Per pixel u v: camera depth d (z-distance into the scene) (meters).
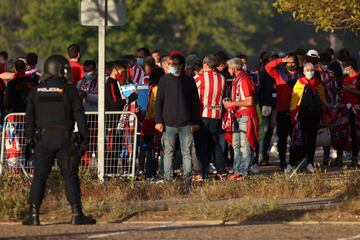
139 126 45.06
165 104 40.88
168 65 45.25
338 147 50.91
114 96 44.50
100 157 41.47
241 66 44.72
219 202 35.56
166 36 194.50
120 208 33.84
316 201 36.06
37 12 188.00
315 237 28.83
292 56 48.66
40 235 29.48
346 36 172.50
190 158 40.81
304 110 47.03
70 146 31.41
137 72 48.75
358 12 40.66
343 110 50.69
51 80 31.56
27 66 47.38
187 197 38.12
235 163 44.62
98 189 38.75
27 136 31.69
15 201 34.00
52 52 187.50
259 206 33.50
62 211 33.97
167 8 195.00
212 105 44.47
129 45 186.12
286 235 29.16
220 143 45.69
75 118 31.50
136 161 44.84
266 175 46.00
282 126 49.00
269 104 51.97
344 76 50.91
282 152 49.19
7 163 42.62
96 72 46.09
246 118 44.34
